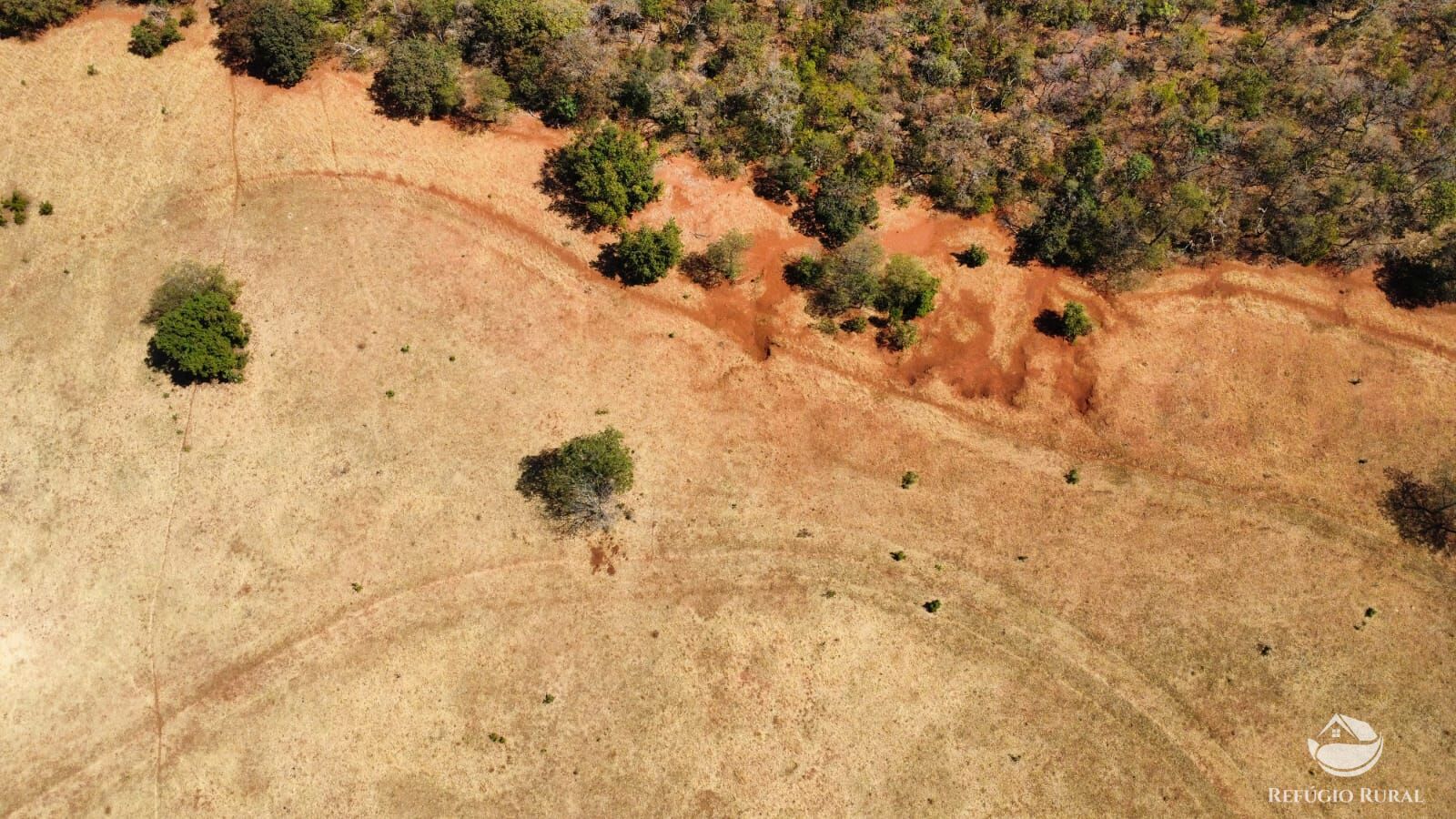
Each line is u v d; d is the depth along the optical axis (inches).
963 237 2635.3
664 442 2401.6
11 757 2124.8
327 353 2469.2
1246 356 2488.9
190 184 2637.8
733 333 2534.5
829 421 2431.1
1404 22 2861.7
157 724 2150.6
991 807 2110.0
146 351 2447.1
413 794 2103.8
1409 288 2554.1
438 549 2295.8
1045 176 2640.3
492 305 2541.8
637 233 2498.8
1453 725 2160.4
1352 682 2194.9
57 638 2210.9
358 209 2645.2
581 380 2465.6
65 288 2511.1
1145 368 2474.2
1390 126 2691.9
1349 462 2377.0
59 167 2618.1
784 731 2159.2
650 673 2199.8
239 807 2086.6
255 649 2208.4
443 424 2407.7
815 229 2637.8
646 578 2279.8
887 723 2166.6
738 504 2343.8
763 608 2255.2
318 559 2281.0
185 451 2362.2
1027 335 2522.1
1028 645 2233.0
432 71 2640.3
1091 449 2406.5
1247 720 2172.7
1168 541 2311.8
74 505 2310.5
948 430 2426.2
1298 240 2541.8
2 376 2416.3
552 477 2250.2
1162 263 2586.1
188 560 2272.4
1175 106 2701.8
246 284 2541.8
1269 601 2258.9
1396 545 2301.9
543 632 2231.8
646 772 2128.4
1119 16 2891.2
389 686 2181.3
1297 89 2738.7
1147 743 2158.0
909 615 2255.2
